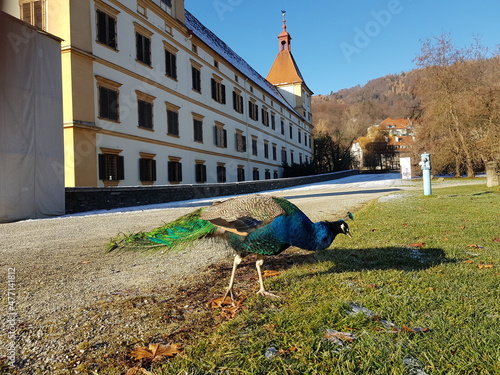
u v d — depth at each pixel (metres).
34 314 3.33
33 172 14.10
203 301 3.63
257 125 44.16
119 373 2.32
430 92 32.78
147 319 3.17
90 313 3.33
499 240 5.89
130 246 3.97
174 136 27.23
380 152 88.88
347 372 2.22
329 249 5.65
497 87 28.69
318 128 88.75
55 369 2.38
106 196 17.92
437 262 4.66
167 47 26.84
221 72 35.50
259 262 3.78
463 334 2.67
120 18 22.11
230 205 3.70
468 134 31.70
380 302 3.31
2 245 7.35
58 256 6.10
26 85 13.93
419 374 2.24
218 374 2.28
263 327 2.90
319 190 28.09
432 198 14.25
